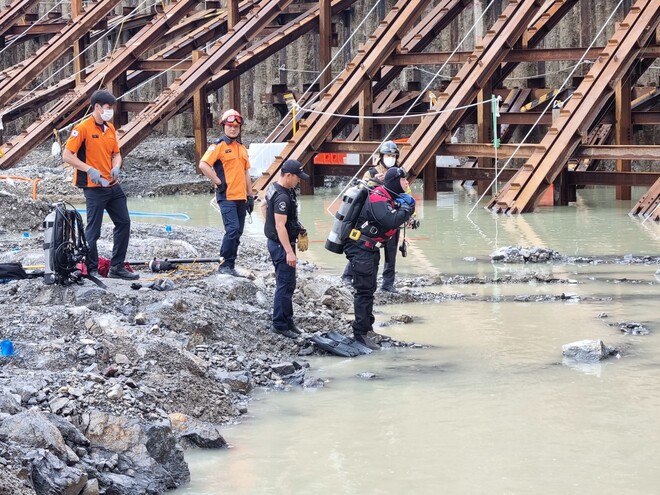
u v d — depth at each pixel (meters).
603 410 7.25
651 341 9.34
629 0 30.28
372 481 6.01
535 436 6.73
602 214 21.20
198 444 6.66
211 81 31.09
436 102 24.17
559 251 15.52
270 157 27.86
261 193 24.22
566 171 23.06
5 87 31.27
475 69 24.30
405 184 9.18
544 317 10.51
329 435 6.86
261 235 17.81
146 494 5.84
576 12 31.38
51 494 5.44
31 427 5.86
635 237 17.12
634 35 22.52
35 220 18.81
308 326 9.83
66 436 6.11
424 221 20.39
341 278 12.26
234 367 8.33
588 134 27.70
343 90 25.67
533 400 7.53
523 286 12.47
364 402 7.61
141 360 7.72
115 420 6.32
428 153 23.45
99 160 10.16
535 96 29.44
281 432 6.96
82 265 10.02
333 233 9.27
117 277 10.51
